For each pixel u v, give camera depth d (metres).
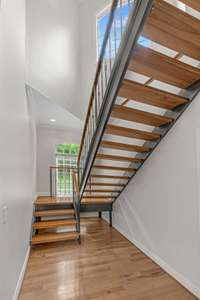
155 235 2.94
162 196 2.80
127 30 1.93
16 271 2.04
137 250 3.31
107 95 2.50
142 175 3.37
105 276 2.46
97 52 5.41
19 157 2.37
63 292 2.12
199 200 2.14
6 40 1.75
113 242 3.69
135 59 1.94
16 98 2.23
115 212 4.51
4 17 1.67
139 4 1.74
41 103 4.52
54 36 4.72
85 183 3.72
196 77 2.17
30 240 3.37
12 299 1.81
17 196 2.18
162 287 2.23
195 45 1.91
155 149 3.00
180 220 2.42
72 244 3.59
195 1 1.66
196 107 2.24
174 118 2.55
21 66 2.66
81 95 5.66
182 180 2.41
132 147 3.01
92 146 3.17
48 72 4.39
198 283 2.10
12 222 1.89
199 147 2.17
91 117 3.36
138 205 3.49
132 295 2.07
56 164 6.60
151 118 2.58
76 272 2.55
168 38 1.84
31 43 3.96
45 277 2.43
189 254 2.25
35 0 4.19
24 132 2.86
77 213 3.97
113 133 2.86
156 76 2.18
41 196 6.09
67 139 6.88
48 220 4.11
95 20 5.57
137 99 2.43
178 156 2.50
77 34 5.80
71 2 5.64
